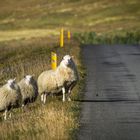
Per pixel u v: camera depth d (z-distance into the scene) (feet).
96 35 549.95
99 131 126.00
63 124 127.13
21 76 206.90
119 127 130.31
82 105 159.12
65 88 165.07
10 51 338.13
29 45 378.53
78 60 270.46
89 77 219.61
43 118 133.59
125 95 177.17
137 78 217.36
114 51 347.56
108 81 209.05
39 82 166.50
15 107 150.41
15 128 126.72
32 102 157.99
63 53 282.56
